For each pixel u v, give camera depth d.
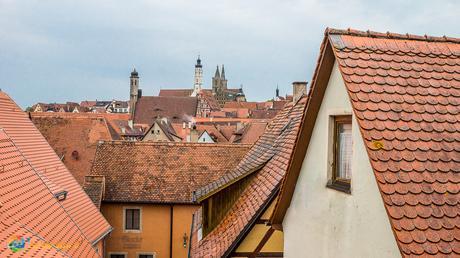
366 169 5.04
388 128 4.93
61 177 17.34
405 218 4.27
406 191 4.44
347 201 5.62
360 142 5.20
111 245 22.98
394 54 5.89
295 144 7.30
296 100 15.70
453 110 5.25
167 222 23.16
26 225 10.38
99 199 21.66
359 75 5.46
